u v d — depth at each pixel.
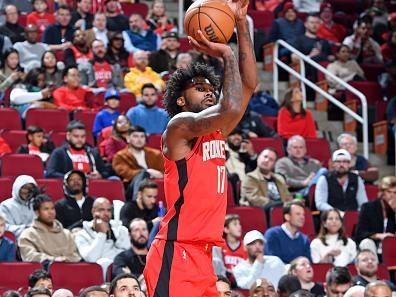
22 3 22.94
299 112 19.66
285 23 22.62
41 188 15.45
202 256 7.21
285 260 15.08
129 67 21.25
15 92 18.72
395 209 16.23
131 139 16.92
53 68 19.42
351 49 23.58
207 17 7.11
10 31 21.16
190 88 7.26
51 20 22.38
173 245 7.20
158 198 16.11
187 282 7.15
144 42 21.91
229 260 14.48
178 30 23.73
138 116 18.44
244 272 14.12
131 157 16.89
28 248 13.98
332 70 22.31
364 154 19.97
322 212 15.87
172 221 7.21
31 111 18.06
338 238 15.43
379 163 20.77
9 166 16.20
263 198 16.86
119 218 15.08
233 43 20.91
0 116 17.95
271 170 17.14
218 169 7.21
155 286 7.18
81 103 19.23
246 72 7.46
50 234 14.19
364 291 10.91
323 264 14.75
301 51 22.47
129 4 23.92
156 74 20.56
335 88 21.84
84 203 15.27
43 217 14.15
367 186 18.02
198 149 7.18
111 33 21.23
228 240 14.59
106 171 16.92
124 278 10.23
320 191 17.05
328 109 21.67
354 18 25.73
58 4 23.05
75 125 16.58
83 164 16.56
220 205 7.21
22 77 19.19
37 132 17.02
